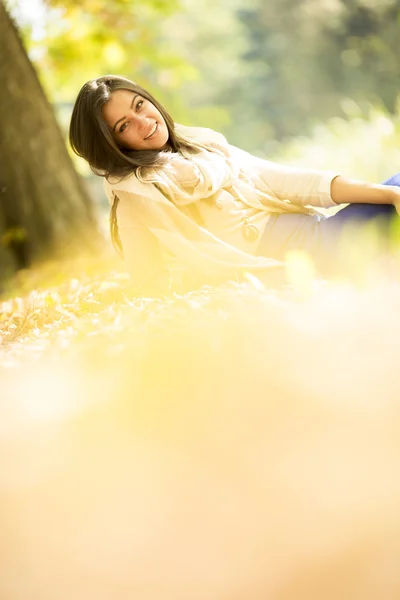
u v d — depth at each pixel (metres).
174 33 27.52
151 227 3.30
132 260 3.38
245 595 1.03
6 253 6.55
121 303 3.39
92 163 3.43
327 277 3.35
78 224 6.80
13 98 6.62
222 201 3.37
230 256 3.25
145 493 1.33
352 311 2.35
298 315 2.36
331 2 21.91
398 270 3.18
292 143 13.77
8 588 1.12
